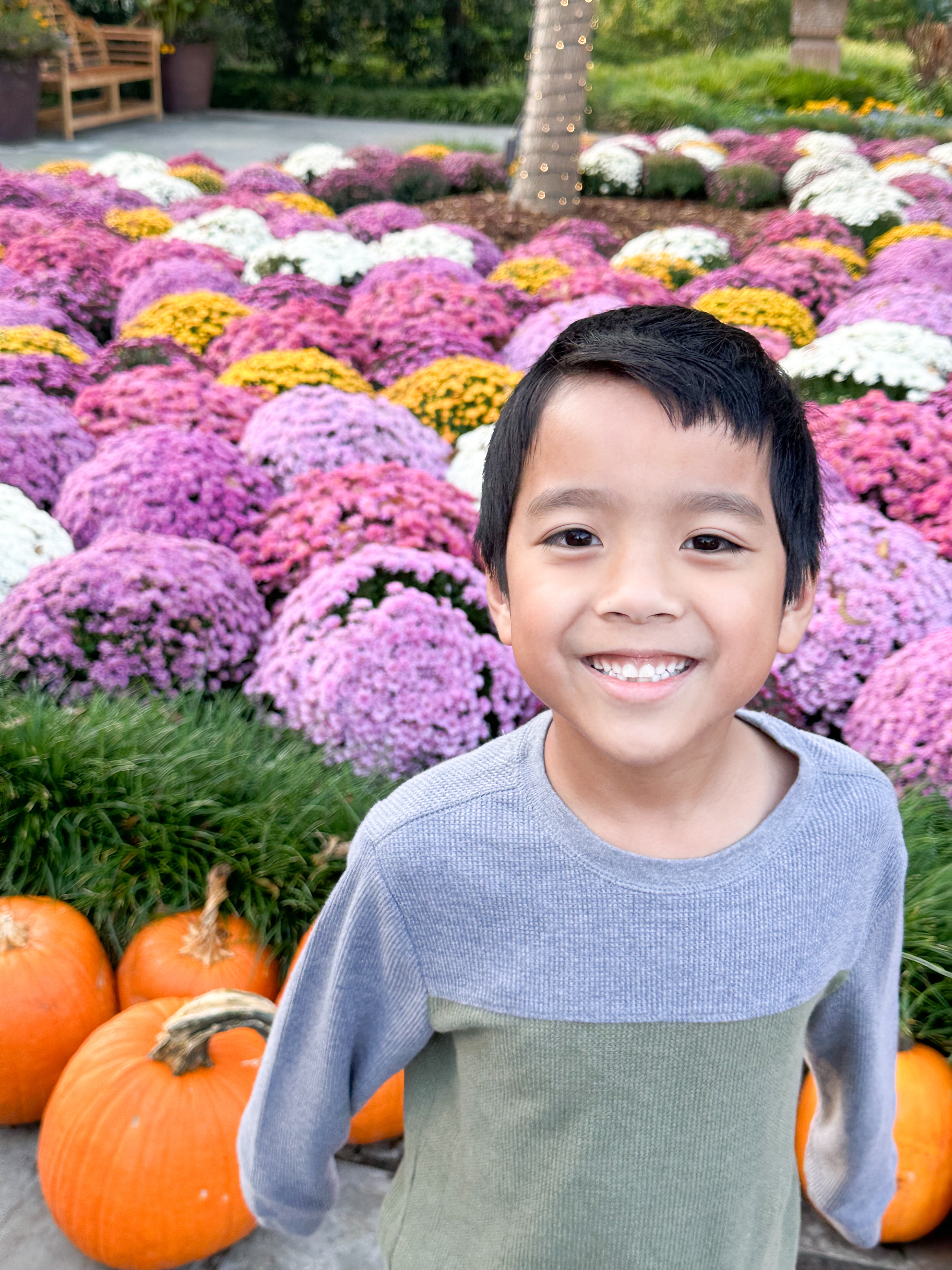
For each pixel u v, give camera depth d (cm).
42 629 295
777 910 101
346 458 398
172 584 304
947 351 466
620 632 87
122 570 304
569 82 976
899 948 121
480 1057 106
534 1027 102
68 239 700
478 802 103
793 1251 126
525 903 101
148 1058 186
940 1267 197
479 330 566
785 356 499
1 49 1512
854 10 3097
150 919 231
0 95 1547
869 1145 130
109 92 1855
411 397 464
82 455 404
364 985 111
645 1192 105
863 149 1383
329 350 522
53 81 1627
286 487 395
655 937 100
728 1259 109
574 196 1024
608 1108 103
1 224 762
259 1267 193
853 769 108
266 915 227
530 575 90
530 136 1004
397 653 292
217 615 308
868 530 345
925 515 391
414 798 107
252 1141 125
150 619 300
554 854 100
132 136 1733
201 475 366
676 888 99
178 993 213
